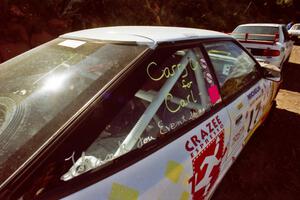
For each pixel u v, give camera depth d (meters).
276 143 3.08
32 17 6.44
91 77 1.14
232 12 22.89
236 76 2.02
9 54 5.27
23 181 0.76
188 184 1.23
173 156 1.16
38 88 1.16
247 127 2.12
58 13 7.68
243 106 1.89
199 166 1.32
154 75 1.24
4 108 1.08
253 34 5.79
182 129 1.29
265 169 2.60
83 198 0.82
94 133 0.94
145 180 1.00
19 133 0.92
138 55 1.25
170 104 1.30
